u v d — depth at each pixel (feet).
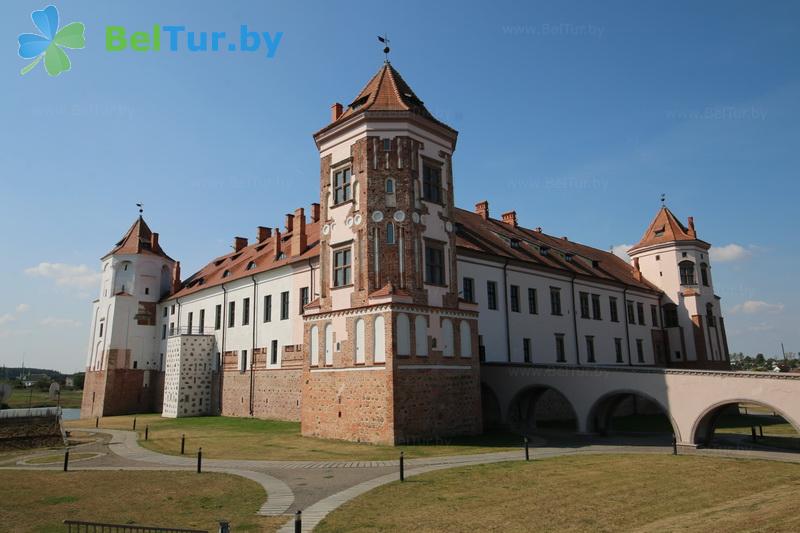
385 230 90.43
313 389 94.94
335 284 94.58
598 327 153.69
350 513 45.34
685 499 48.88
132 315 193.06
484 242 128.26
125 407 186.19
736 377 81.71
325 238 97.91
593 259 172.14
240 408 145.89
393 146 93.40
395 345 84.07
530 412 113.50
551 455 74.49
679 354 179.52
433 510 45.70
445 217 98.53
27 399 267.80
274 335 136.67
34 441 94.99
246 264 162.09
